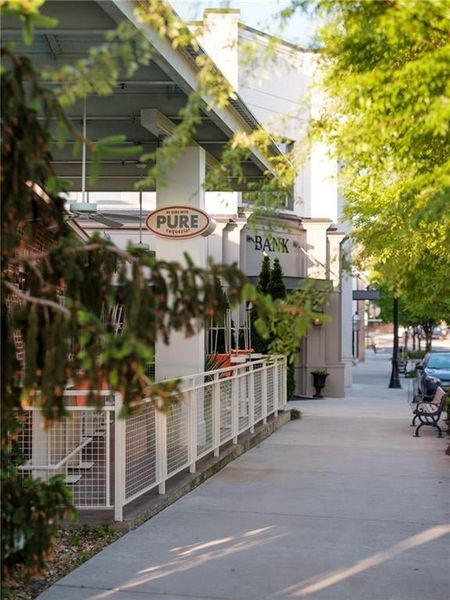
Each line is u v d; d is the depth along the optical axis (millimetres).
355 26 5465
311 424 19359
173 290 3627
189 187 12859
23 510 4113
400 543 8000
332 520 8953
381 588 6531
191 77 9797
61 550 7484
